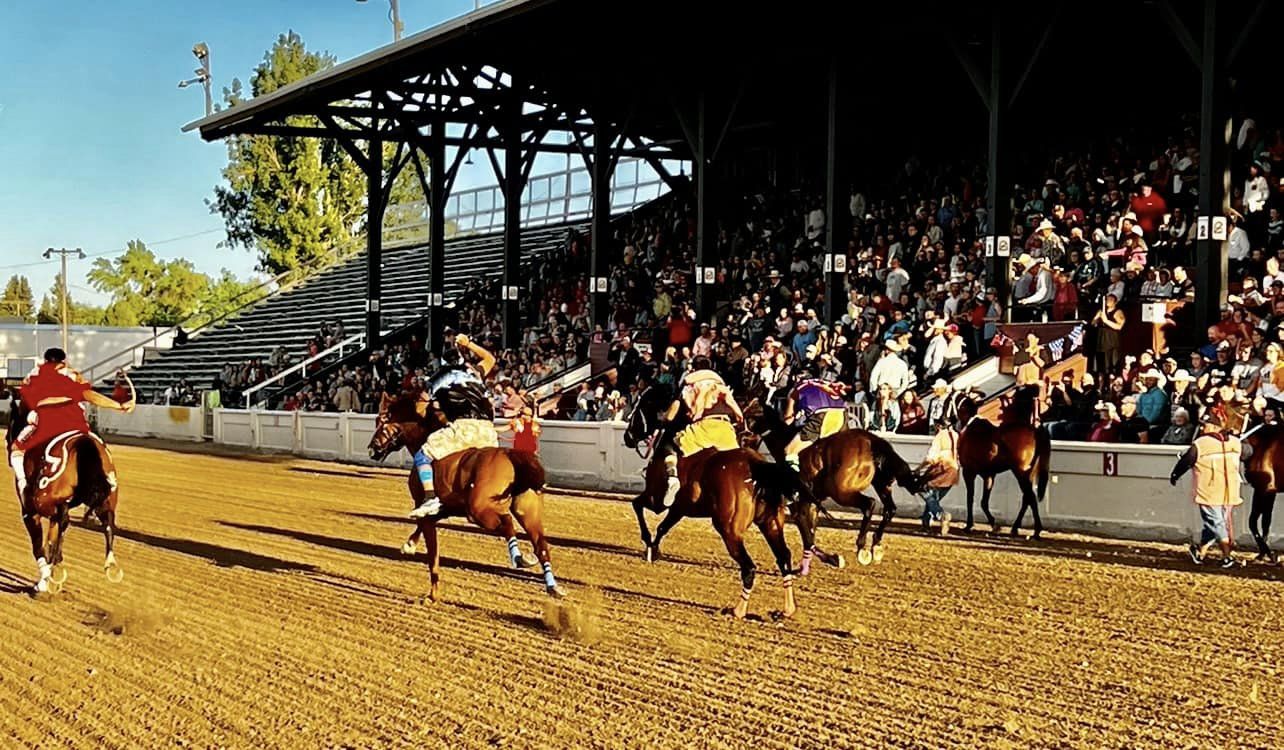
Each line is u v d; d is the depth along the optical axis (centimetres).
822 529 1554
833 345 2142
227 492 2141
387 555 1381
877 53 2430
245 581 1216
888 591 1121
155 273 9644
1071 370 1867
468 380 1096
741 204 3403
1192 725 709
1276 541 1359
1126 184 2352
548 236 4453
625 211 4306
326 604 1094
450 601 1102
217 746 700
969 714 734
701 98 2708
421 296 4500
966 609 1038
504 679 828
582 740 696
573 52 2781
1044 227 2077
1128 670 832
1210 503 1252
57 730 738
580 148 3459
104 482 1128
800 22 2452
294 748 693
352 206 7762
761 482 989
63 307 6247
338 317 4716
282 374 3872
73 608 1087
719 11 2402
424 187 3562
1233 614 1012
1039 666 844
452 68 3173
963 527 1577
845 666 848
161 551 1424
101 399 1174
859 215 2928
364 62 2903
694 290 2934
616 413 2258
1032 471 1473
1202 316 1780
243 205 7694
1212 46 1789
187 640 956
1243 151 2236
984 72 2145
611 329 2961
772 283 2592
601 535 1518
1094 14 2330
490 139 3534
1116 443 1526
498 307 3859
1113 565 1262
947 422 1536
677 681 816
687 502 1045
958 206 2522
